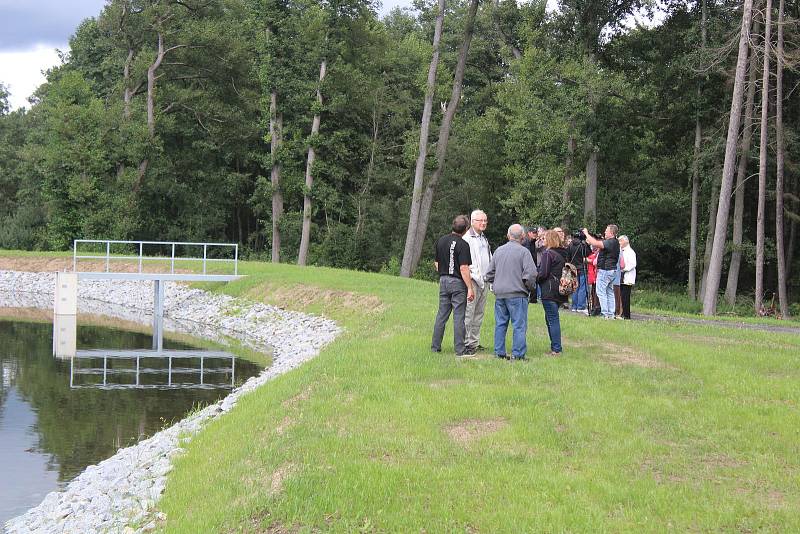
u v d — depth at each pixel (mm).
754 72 34406
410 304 22953
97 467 12188
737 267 39125
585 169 43188
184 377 20250
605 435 9773
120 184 52875
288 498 7930
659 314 23156
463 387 11750
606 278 19562
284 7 46500
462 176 51594
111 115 52219
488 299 21906
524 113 40062
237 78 55938
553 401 11047
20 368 21562
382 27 49812
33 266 47594
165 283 39125
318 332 24594
